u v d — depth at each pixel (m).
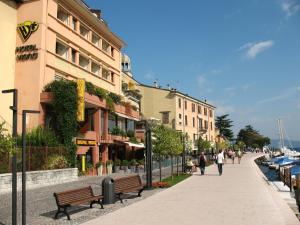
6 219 12.92
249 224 10.85
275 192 18.89
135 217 12.30
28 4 31.30
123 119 45.09
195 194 18.17
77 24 36.75
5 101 29.77
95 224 11.32
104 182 15.69
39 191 21.09
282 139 87.62
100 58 41.62
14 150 10.16
